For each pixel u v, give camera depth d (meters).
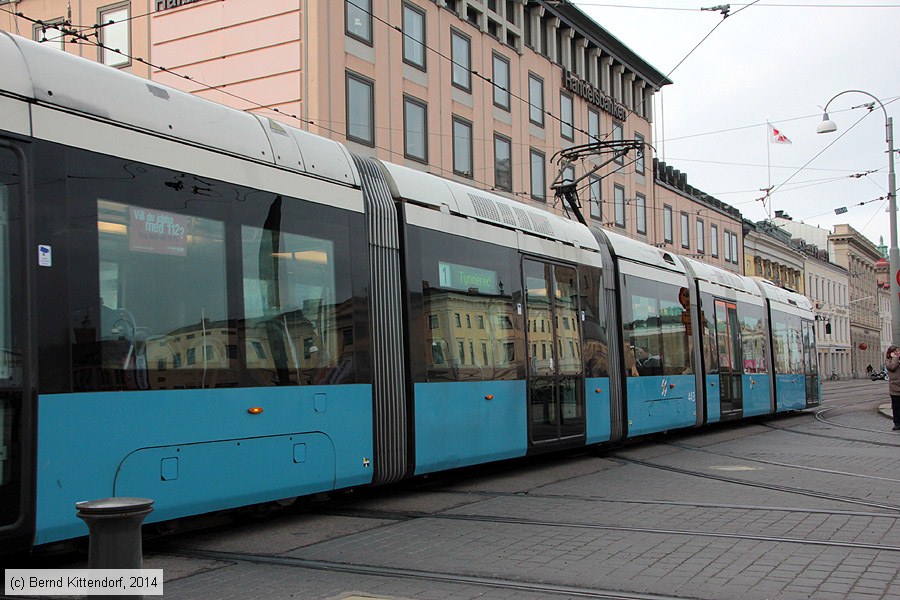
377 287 9.03
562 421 12.45
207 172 7.20
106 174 6.36
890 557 6.51
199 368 6.92
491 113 31.62
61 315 5.93
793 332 25.05
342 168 8.86
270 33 24.30
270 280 7.70
